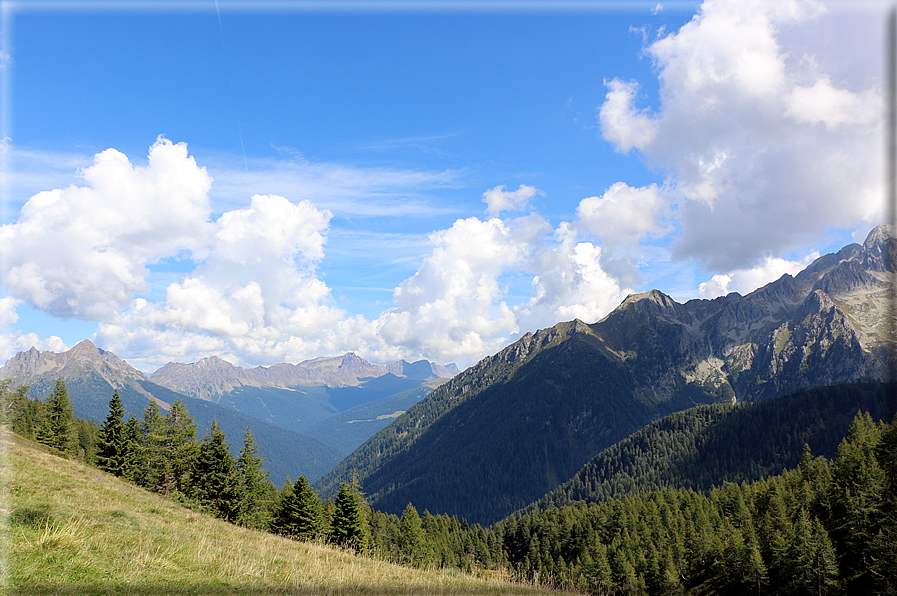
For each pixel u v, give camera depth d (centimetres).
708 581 9462
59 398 8969
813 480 11625
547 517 15788
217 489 6831
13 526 1617
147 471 7612
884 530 7231
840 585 7169
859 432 12612
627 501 14700
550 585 2711
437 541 13200
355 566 2350
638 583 9731
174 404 7662
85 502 2352
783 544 8206
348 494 7231
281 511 7431
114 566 1473
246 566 1808
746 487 14275
